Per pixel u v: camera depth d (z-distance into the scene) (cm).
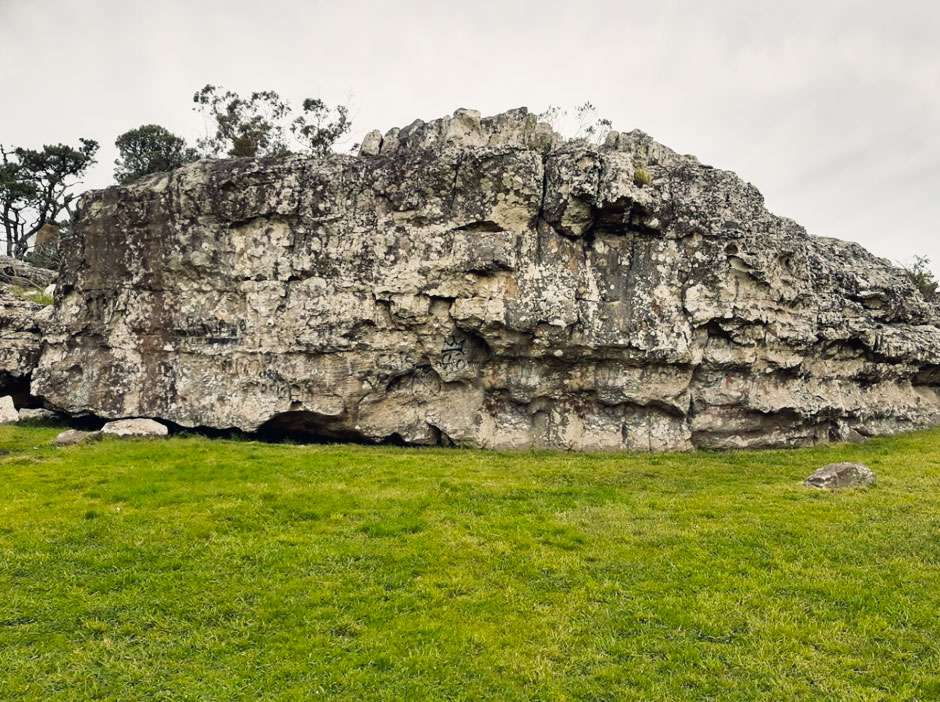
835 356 2044
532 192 1775
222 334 1836
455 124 2047
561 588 951
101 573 970
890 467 1656
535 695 708
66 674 733
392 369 1797
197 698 693
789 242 1944
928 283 3650
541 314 1717
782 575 990
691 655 780
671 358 1759
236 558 1016
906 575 986
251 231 1859
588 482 1492
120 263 1898
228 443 1752
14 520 1149
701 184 1961
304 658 764
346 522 1178
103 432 1734
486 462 1642
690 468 1630
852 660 776
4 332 2031
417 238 1792
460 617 859
